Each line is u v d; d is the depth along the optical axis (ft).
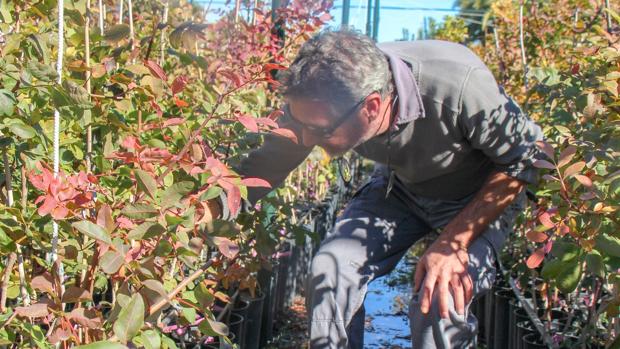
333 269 8.24
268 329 14.99
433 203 9.08
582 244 5.96
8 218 5.19
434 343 7.72
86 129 6.24
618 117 7.12
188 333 9.48
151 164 5.33
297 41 10.92
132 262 4.84
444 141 8.14
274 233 10.07
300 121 7.06
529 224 8.09
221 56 10.16
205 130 7.48
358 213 9.18
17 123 5.21
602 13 12.64
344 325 8.16
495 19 20.26
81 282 5.70
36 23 7.39
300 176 17.87
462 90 7.75
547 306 10.37
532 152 8.09
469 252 8.16
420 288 7.66
